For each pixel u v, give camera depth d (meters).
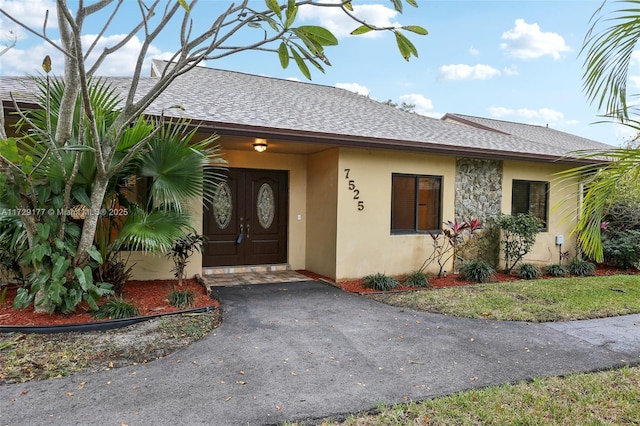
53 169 4.41
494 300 6.17
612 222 9.98
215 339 4.32
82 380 3.29
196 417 2.75
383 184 7.90
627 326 5.06
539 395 3.16
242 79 10.88
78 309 4.96
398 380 3.40
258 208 8.52
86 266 4.84
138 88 7.54
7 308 4.99
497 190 9.12
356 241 7.68
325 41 2.46
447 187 8.55
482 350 4.15
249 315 5.25
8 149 3.99
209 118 6.11
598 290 7.02
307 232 8.73
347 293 6.67
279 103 8.63
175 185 5.38
